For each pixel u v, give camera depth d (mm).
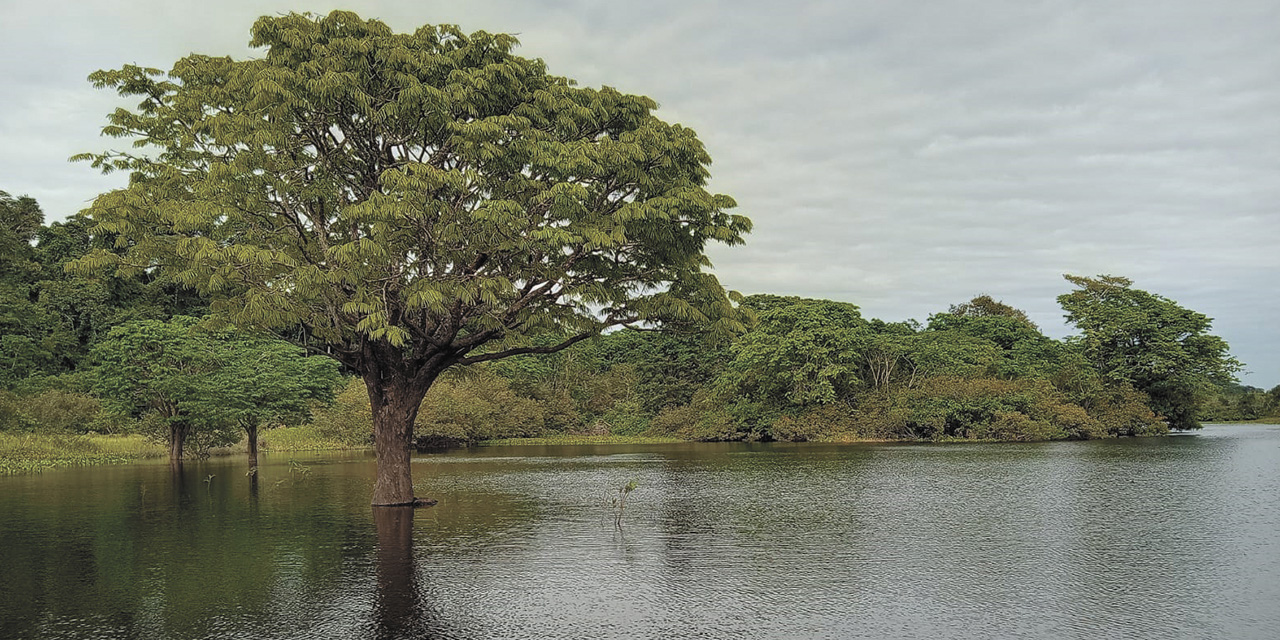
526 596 10234
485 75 16656
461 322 18734
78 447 37688
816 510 18484
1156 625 8891
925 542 14141
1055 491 22078
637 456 40281
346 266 16219
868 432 51594
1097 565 12086
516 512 18266
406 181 14945
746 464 33406
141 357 34469
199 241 15523
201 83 18250
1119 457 34969
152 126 18344
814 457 37219
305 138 17469
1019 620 9102
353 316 18000
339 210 18625
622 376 73812
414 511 18531
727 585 10828
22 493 22688
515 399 63031
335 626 8922
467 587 10727
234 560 12617
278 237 17984
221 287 16750
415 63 16281
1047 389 54719
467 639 8414
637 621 9070
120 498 21297
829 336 53625
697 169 18688
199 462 36625
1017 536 14734
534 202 17078
